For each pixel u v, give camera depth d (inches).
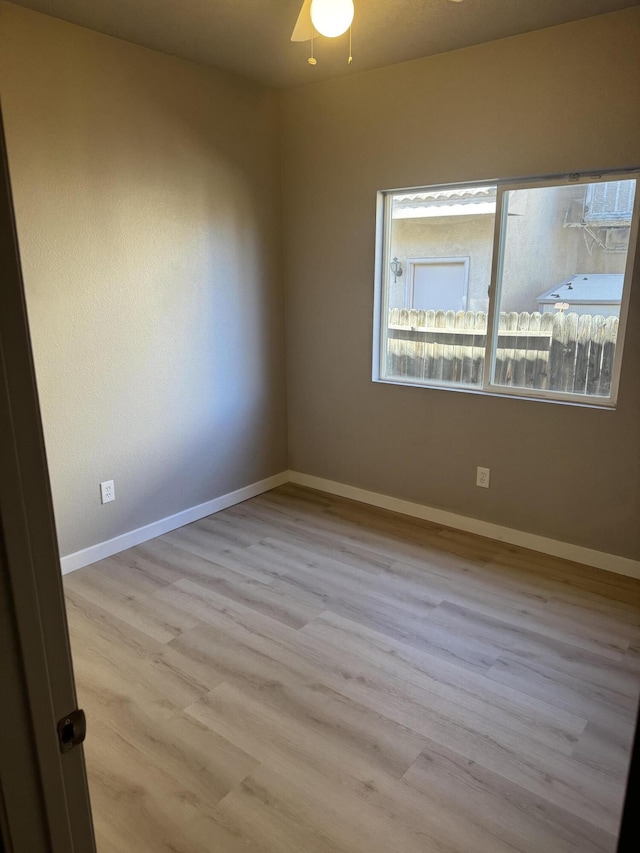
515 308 126.0
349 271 145.5
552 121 111.8
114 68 112.5
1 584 22.6
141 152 119.6
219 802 69.0
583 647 96.9
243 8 99.7
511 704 84.5
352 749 76.5
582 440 119.2
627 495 116.0
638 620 104.0
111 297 119.0
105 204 115.0
